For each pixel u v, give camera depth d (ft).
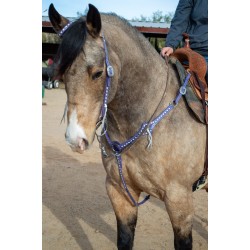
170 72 7.10
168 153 6.55
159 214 12.00
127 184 7.08
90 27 5.50
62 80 5.59
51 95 43.57
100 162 17.29
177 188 6.64
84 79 5.42
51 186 14.06
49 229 10.70
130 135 6.66
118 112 6.55
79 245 9.88
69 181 14.69
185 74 7.21
